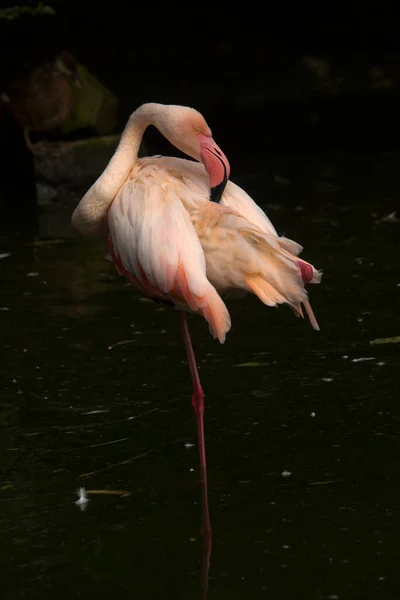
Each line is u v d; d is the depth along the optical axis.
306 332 9.93
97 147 16.78
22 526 6.73
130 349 9.70
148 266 6.88
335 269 11.71
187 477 7.27
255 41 26.75
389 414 8.04
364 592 5.80
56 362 9.43
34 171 16.64
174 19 27.14
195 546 6.39
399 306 10.39
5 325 10.43
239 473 7.28
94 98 16.94
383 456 7.40
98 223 7.57
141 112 7.55
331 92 23.34
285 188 15.98
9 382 9.02
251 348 9.62
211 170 7.31
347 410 8.16
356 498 6.84
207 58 25.67
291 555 6.22
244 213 7.27
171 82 23.86
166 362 9.37
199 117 7.39
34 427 8.14
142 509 6.88
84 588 5.99
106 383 8.93
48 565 6.27
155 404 8.48
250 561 6.18
